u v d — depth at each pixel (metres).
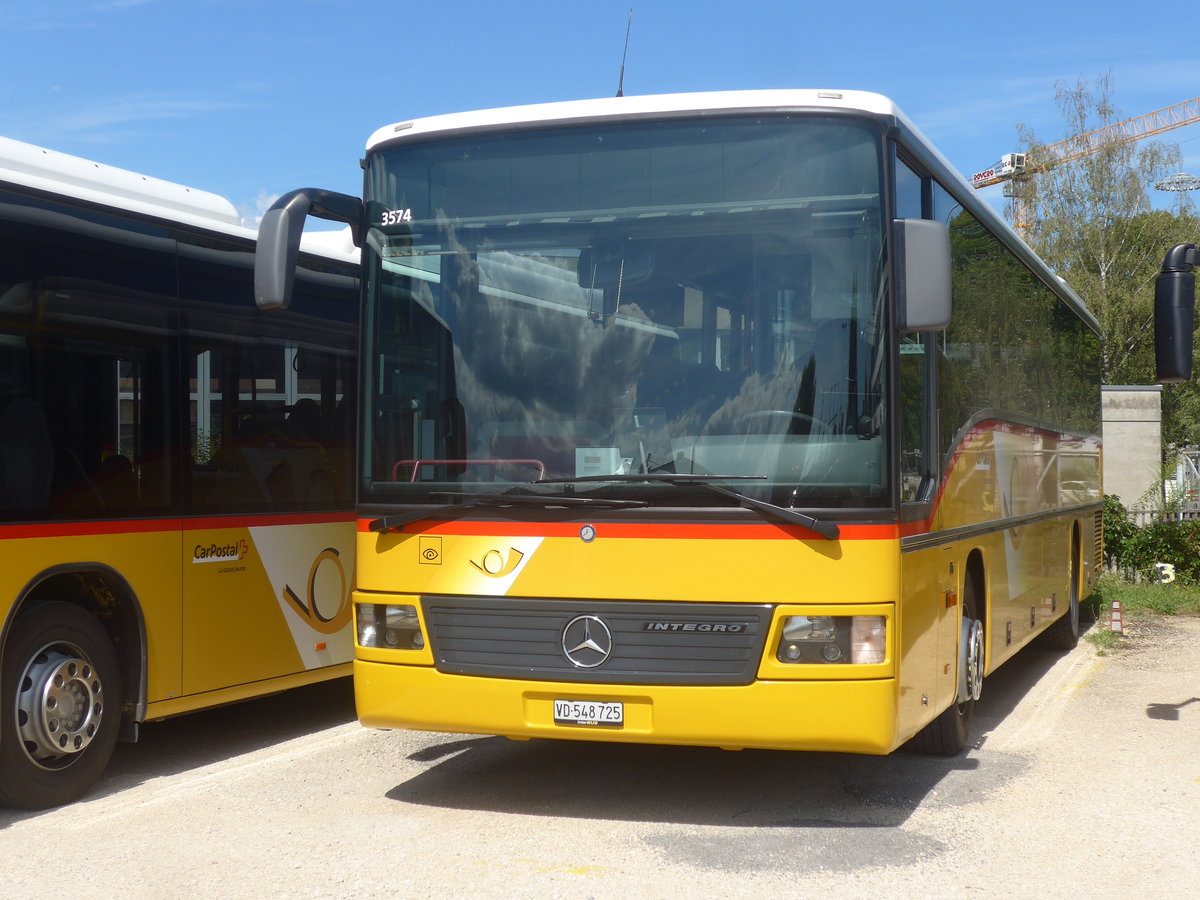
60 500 6.70
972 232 8.23
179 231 7.60
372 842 5.79
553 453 6.06
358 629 6.35
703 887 5.11
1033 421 10.35
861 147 5.95
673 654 5.73
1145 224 54.19
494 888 5.11
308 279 8.66
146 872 5.39
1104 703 9.63
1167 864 5.46
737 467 5.81
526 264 6.28
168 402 7.43
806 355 5.85
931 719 6.54
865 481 5.70
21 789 6.45
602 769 7.29
